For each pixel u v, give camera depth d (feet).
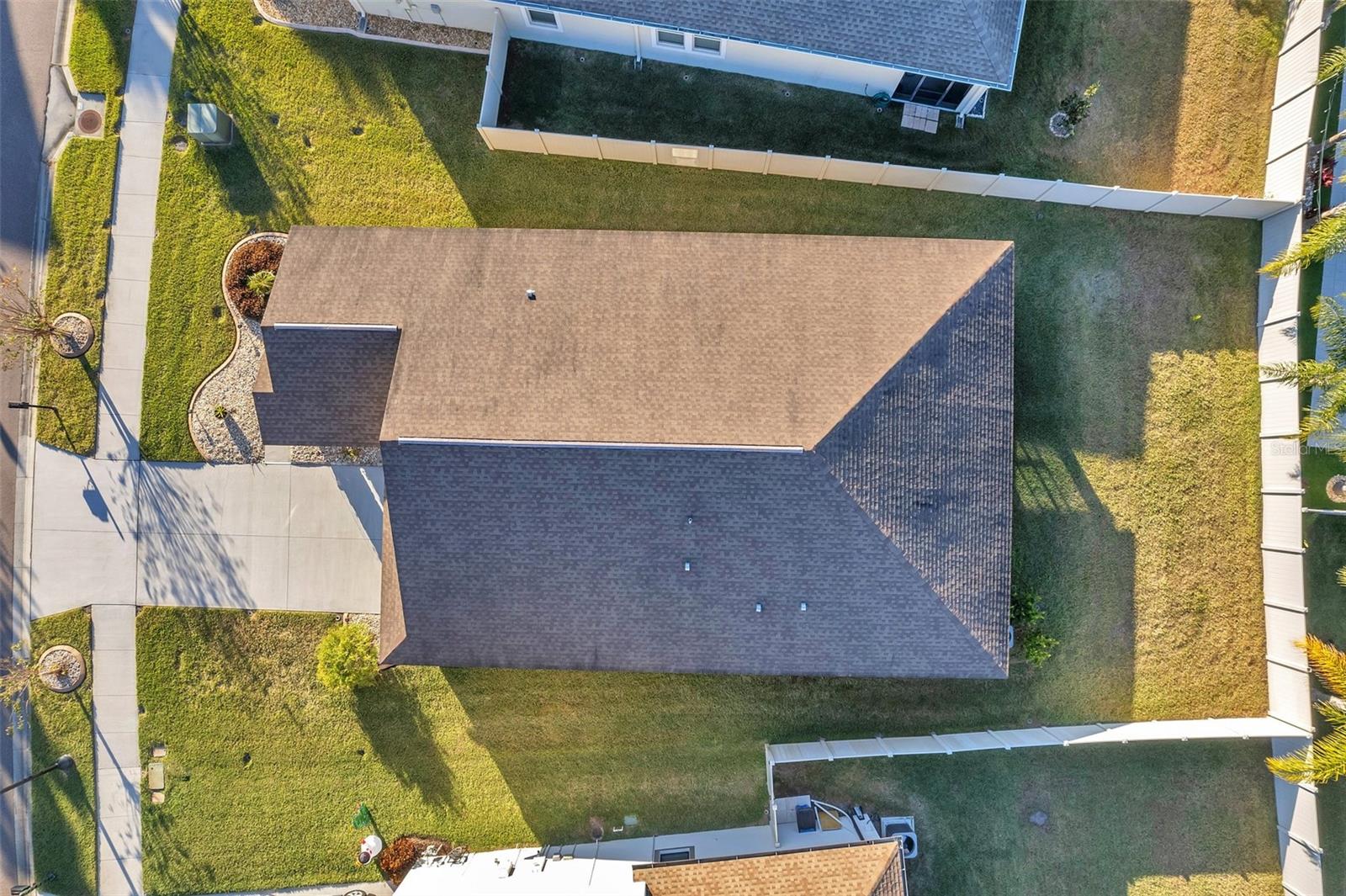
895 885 63.93
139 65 77.77
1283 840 72.79
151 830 77.00
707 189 76.54
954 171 72.74
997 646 63.26
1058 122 75.77
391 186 77.25
